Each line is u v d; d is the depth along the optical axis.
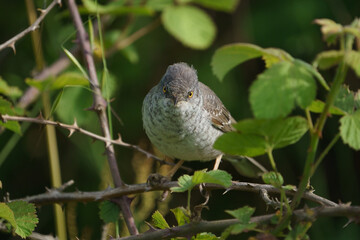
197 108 7.89
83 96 8.93
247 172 9.12
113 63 11.23
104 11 8.26
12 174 11.03
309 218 3.77
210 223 4.33
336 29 3.21
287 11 10.83
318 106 3.88
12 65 10.64
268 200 4.86
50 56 10.45
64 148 10.77
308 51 10.73
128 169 10.90
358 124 3.65
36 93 8.17
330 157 11.30
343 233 10.55
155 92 7.94
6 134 10.94
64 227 6.92
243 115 11.04
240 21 11.03
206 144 8.16
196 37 8.35
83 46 7.49
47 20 9.45
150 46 11.50
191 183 4.34
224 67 3.63
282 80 3.17
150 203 7.62
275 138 3.67
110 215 6.45
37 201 6.41
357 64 3.13
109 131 7.09
